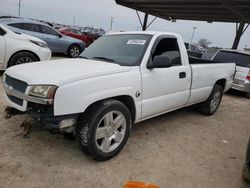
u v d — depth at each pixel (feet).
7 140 11.32
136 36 13.39
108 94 10.11
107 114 10.12
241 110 22.50
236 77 28.50
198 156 12.09
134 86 11.23
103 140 10.32
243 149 13.57
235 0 31.68
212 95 18.10
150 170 10.34
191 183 9.82
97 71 10.02
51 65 10.93
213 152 12.75
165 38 13.43
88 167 10.01
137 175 9.89
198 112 19.06
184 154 12.09
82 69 10.12
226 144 13.96
